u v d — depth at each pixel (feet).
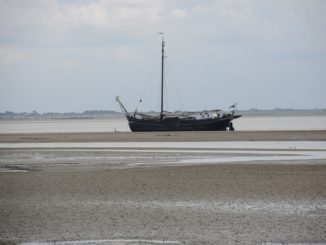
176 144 301.63
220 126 483.51
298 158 213.05
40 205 118.83
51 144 314.14
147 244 89.10
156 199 124.77
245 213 109.29
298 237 91.86
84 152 251.39
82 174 168.25
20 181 153.89
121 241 90.89
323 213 108.58
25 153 250.16
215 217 106.32
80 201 123.24
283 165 185.16
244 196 126.93
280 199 122.83
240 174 162.40
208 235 93.56
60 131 554.87
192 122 483.51
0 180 156.15
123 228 98.78
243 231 95.76
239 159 211.41
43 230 97.60
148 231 96.63
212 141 324.60
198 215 108.06
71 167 190.60
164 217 106.73
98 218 106.32
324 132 411.34
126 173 169.07
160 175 162.71
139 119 487.20
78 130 588.91
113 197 127.85
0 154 245.86
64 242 90.74
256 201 121.08
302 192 130.82
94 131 540.11
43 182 151.53
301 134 386.52
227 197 126.00
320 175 158.30
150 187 141.18
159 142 321.11
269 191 132.77
